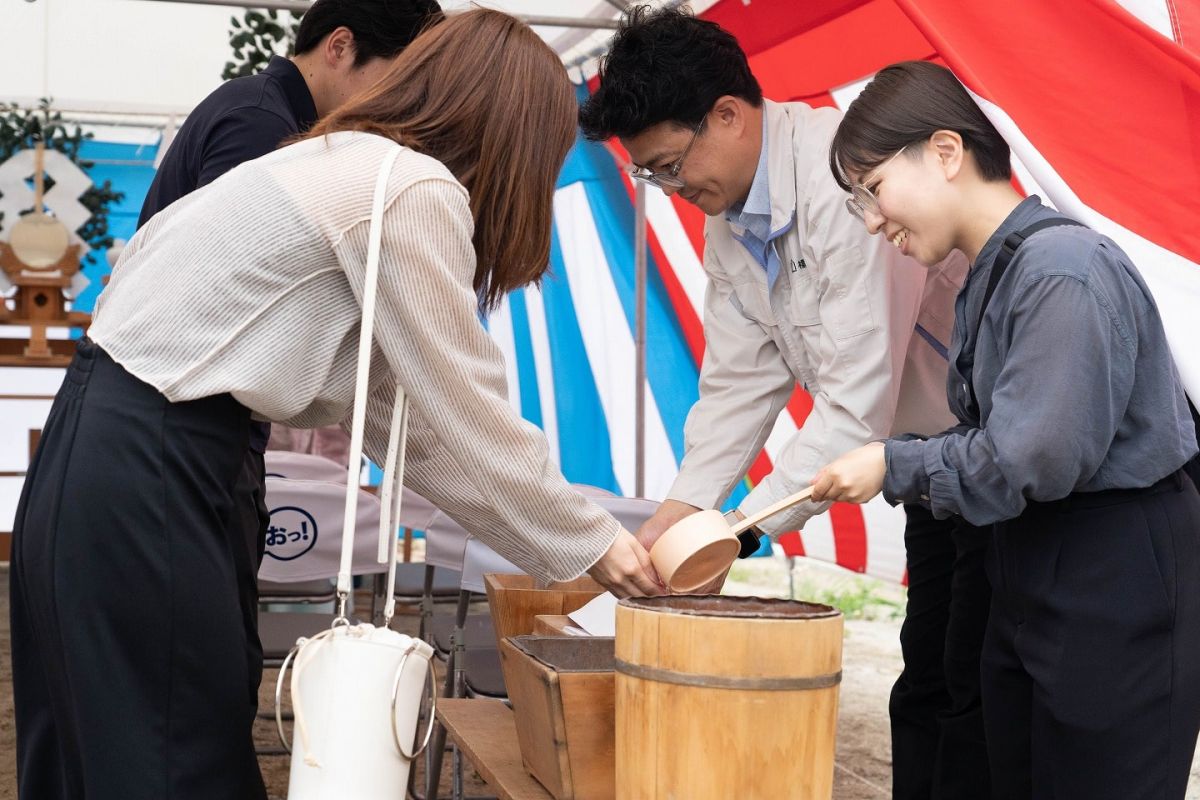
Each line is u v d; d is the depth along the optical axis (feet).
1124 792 5.37
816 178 7.40
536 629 6.41
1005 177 5.92
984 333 5.60
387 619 5.13
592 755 5.05
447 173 5.24
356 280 5.07
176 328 5.00
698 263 18.42
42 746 5.46
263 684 14.92
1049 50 6.91
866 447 5.82
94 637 4.92
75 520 4.94
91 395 5.06
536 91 5.60
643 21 7.48
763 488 7.29
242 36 19.24
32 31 20.58
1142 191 6.69
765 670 4.40
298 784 4.80
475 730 6.54
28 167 22.70
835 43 12.66
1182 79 6.75
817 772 4.54
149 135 26.48
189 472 4.99
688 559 5.55
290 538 11.13
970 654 7.88
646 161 7.63
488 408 5.24
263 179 5.15
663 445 20.67
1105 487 5.40
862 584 24.06
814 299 7.75
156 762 4.95
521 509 5.37
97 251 25.86
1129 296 5.27
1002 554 5.82
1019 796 6.02
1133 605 5.35
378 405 5.94
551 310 22.13
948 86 5.90
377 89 5.61
